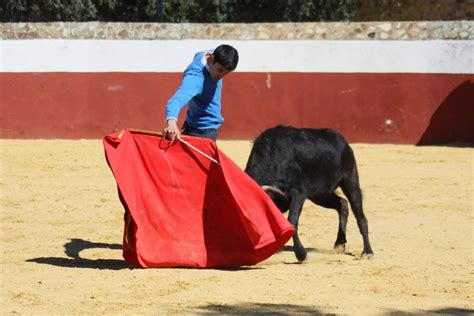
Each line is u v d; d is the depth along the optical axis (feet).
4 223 34.68
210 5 82.84
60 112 66.59
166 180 26.30
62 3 77.97
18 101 66.49
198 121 27.32
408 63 65.26
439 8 81.00
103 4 80.59
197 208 26.45
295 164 26.81
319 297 22.35
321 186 27.86
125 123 66.54
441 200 41.75
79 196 41.88
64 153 58.54
